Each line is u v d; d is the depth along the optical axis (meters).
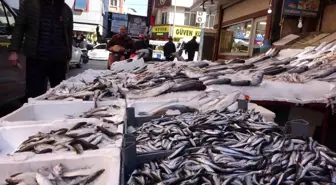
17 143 1.84
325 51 5.48
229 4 11.56
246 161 1.56
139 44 8.83
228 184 1.35
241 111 2.35
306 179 1.40
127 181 1.41
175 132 1.88
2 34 3.94
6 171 1.36
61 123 1.97
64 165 1.41
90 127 1.92
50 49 3.45
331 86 3.63
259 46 8.79
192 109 2.57
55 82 3.75
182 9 32.75
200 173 1.43
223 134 1.88
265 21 8.38
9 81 4.06
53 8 3.41
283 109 3.42
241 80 3.52
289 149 1.67
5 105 4.15
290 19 7.34
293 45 6.63
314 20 7.23
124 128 2.00
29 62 3.44
